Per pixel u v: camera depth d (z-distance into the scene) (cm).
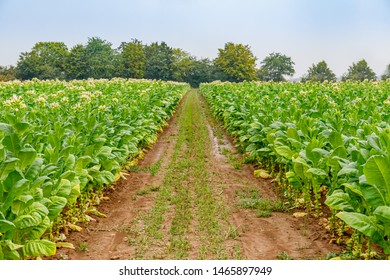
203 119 1961
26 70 6347
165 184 795
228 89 2222
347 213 415
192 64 8550
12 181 380
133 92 1602
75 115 827
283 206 655
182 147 1211
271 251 502
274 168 848
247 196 721
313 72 6712
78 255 488
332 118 779
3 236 383
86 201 643
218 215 625
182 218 607
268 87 1902
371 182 392
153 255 488
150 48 8519
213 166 962
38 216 398
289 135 666
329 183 570
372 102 1112
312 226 577
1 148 384
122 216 632
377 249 491
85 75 6656
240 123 1128
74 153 580
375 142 455
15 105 706
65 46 7581
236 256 485
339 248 504
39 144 548
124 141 842
